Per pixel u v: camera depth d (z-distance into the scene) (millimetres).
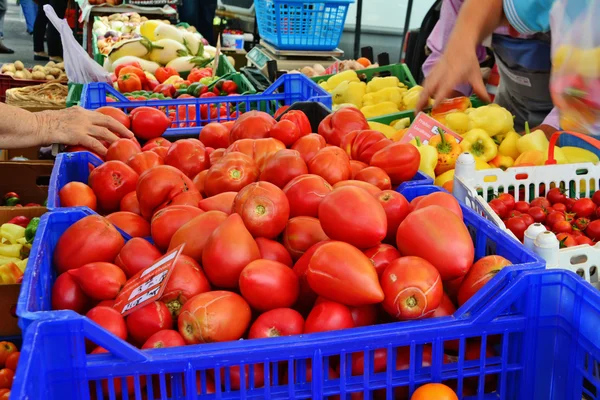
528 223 1816
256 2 5754
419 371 1044
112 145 1984
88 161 1902
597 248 1472
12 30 12594
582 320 991
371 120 2979
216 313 1070
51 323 881
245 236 1203
